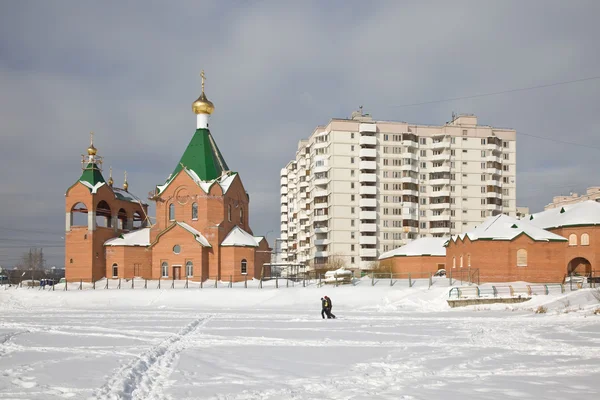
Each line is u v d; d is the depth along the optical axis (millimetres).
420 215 109375
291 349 23203
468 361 20188
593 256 66375
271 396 14680
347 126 106250
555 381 16703
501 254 61219
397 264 80875
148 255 73938
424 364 19562
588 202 70500
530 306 44688
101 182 75312
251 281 66375
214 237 69562
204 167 73625
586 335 27828
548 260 61094
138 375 17250
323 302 38500
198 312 44750
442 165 109250
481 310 44469
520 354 21844
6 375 17094
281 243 157750
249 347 23844
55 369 18078
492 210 109375
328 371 18156
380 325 33406
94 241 72125
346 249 104750
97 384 15672
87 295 57344
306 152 124938
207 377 17047
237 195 75812
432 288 52438
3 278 100938
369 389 15547
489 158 109938
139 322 35781
